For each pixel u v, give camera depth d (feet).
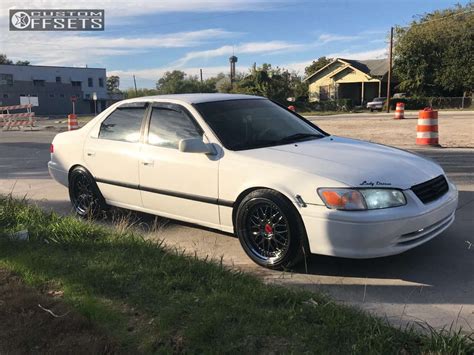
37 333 10.61
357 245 13.16
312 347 9.60
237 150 15.74
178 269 13.51
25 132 74.69
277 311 11.02
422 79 164.45
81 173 20.70
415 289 13.10
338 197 13.25
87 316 11.16
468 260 14.94
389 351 9.28
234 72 232.73
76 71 263.29
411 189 13.70
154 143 17.84
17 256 14.90
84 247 15.72
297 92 188.34
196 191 16.33
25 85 239.50
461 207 20.92
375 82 185.26
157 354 9.76
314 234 13.65
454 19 167.53
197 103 17.46
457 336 9.59
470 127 62.59
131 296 12.04
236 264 15.24
